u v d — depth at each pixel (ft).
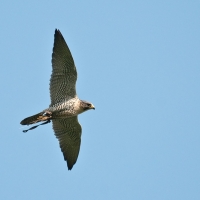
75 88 56.44
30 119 55.21
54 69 55.52
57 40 54.75
